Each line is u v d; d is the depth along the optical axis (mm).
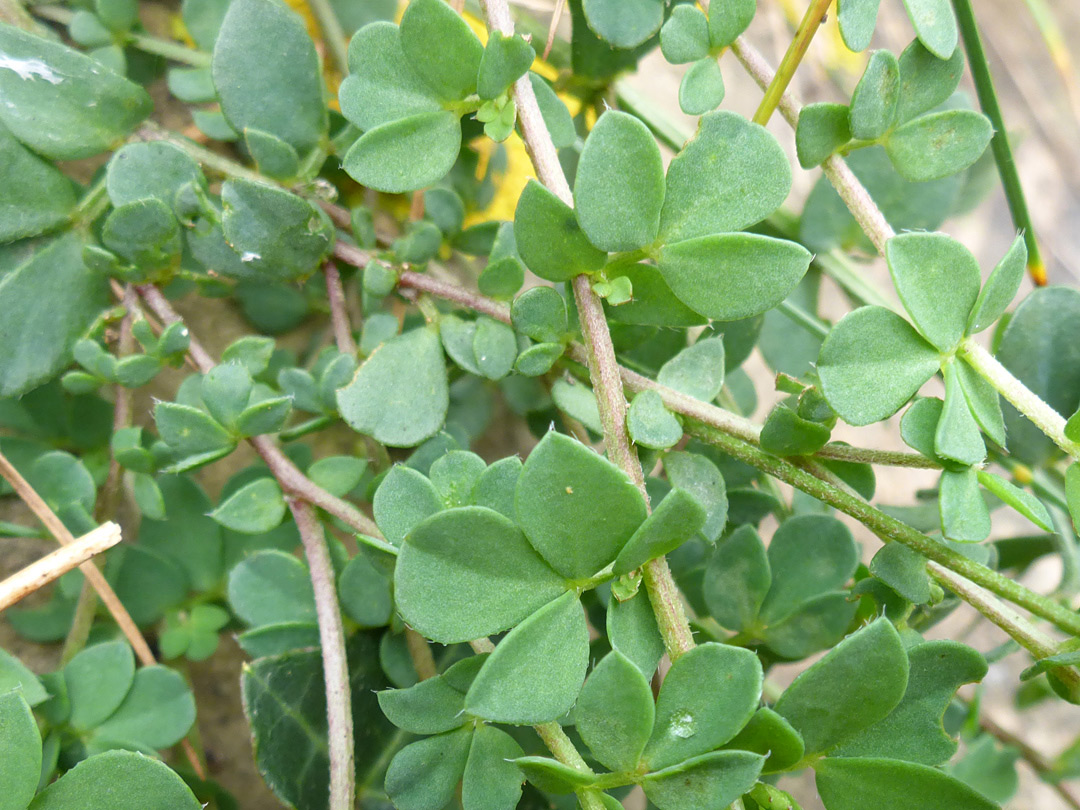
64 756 93
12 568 126
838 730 63
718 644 57
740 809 63
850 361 68
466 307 94
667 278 70
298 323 140
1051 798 168
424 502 67
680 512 56
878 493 176
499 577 59
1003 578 76
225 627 120
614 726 57
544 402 122
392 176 76
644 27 93
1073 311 97
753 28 191
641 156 65
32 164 94
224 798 111
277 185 98
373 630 101
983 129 85
